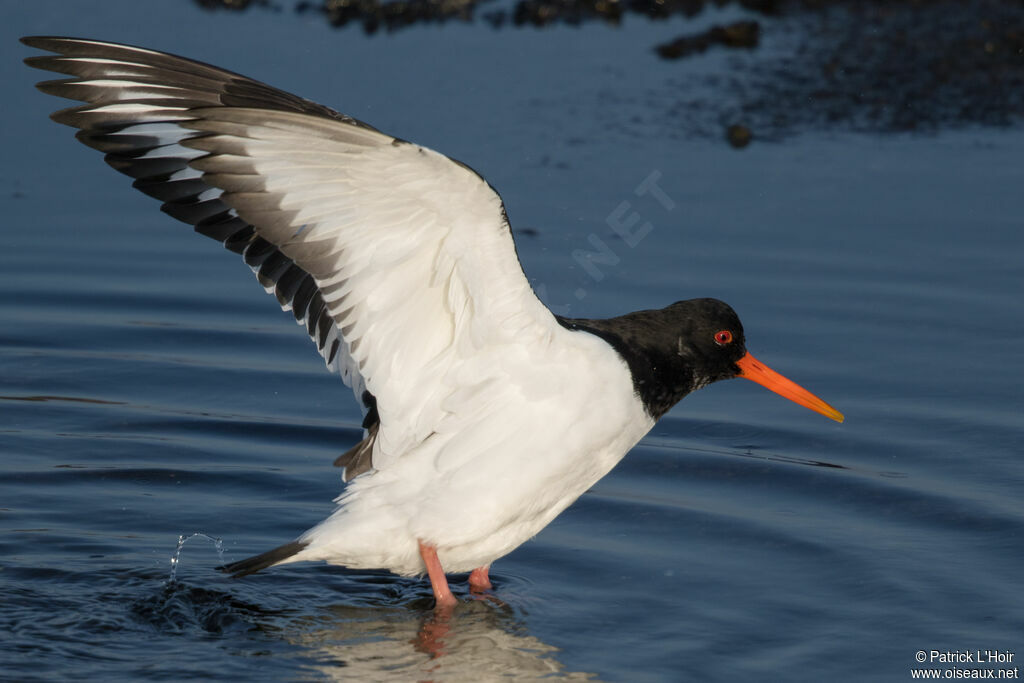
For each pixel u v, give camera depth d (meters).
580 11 25.23
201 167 8.86
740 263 16.44
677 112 20.59
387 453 10.12
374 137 8.42
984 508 11.73
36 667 9.33
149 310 16.20
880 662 9.48
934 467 12.60
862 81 21.88
